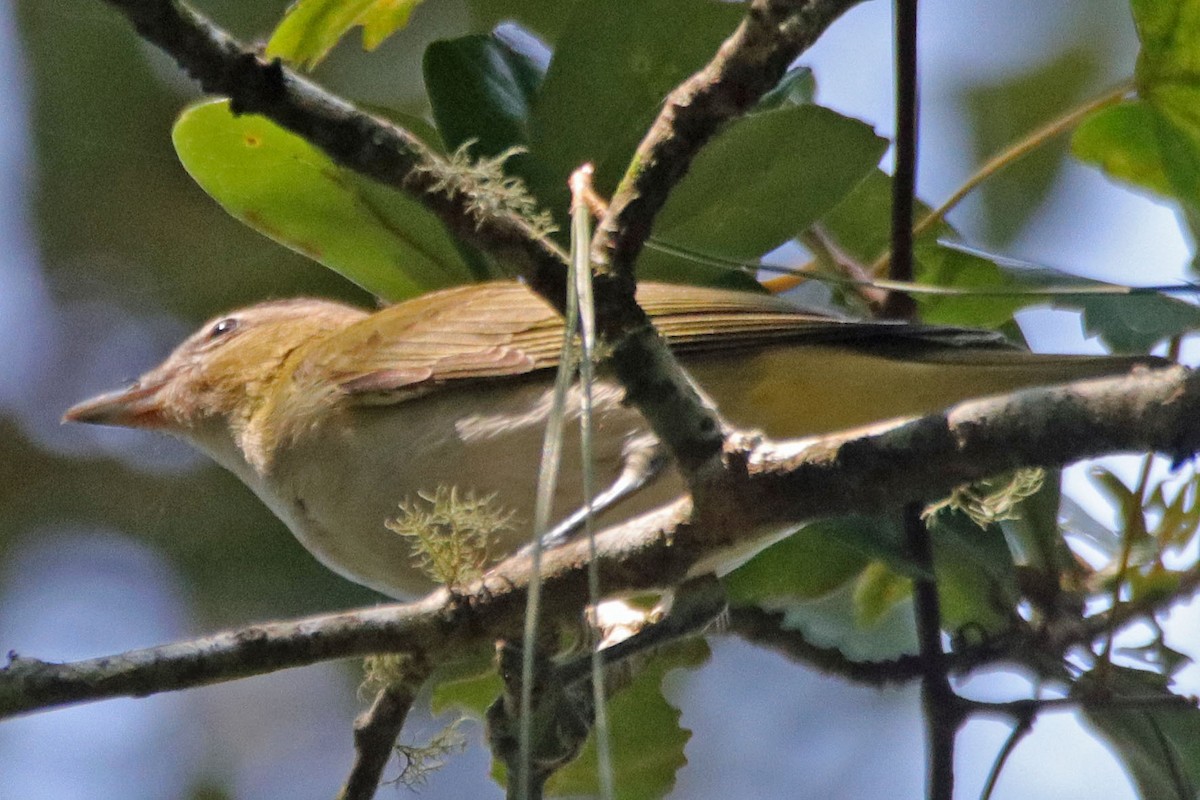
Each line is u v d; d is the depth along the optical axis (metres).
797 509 6.01
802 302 8.99
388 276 8.59
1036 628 8.52
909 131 7.76
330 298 11.19
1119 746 8.69
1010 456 5.56
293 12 7.17
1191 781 8.44
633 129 7.69
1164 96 8.01
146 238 11.31
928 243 8.70
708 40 7.54
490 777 9.18
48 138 11.10
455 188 5.99
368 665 7.42
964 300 8.66
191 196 11.23
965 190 8.54
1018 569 8.60
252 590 11.08
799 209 7.85
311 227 8.28
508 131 7.78
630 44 7.59
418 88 11.48
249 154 7.89
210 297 11.46
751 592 9.05
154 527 11.66
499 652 6.55
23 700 5.82
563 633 8.68
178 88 11.01
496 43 8.04
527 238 6.01
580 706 6.97
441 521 6.96
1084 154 8.68
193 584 11.45
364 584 8.79
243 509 11.27
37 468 12.05
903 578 9.21
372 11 7.29
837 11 5.75
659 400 6.04
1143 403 5.35
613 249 5.90
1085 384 5.53
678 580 6.40
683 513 6.30
